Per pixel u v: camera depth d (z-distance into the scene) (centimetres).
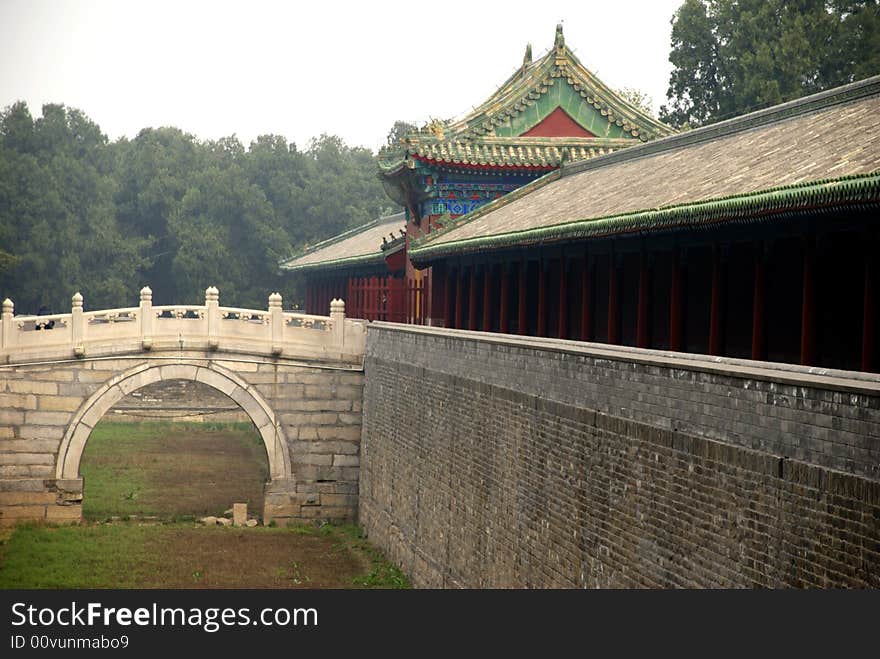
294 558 4403
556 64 5409
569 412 2633
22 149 11950
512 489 3000
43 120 12394
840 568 1628
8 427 4928
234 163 13375
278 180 13275
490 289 4106
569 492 2619
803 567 1716
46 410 4959
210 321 5100
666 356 2284
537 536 2809
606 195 3441
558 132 5419
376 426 4800
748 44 7388
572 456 2609
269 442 5144
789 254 2539
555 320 3722
